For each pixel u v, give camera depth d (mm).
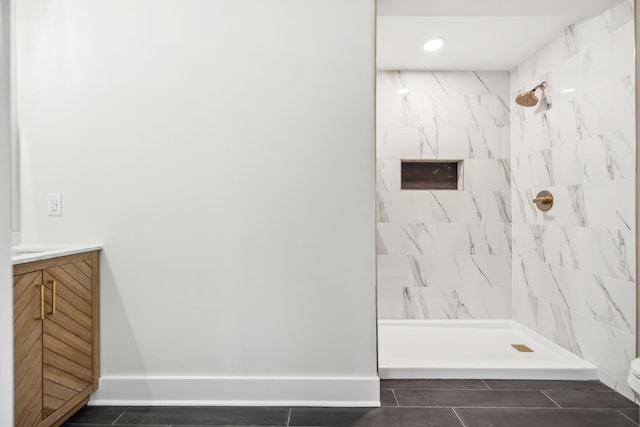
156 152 2131
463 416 2027
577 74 2740
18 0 2129
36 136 2133
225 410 2070
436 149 3689
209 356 2143
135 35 2125
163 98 2129
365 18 2139
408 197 3688
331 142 2143
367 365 2145
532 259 3330
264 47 2133
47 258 1694
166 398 2125
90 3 2119
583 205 2674
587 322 2633
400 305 3699
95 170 2123
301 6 2137
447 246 3695
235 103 2135
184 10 2133
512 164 3658
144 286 2133
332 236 2143
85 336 1997
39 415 1648
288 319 2143
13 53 2127
